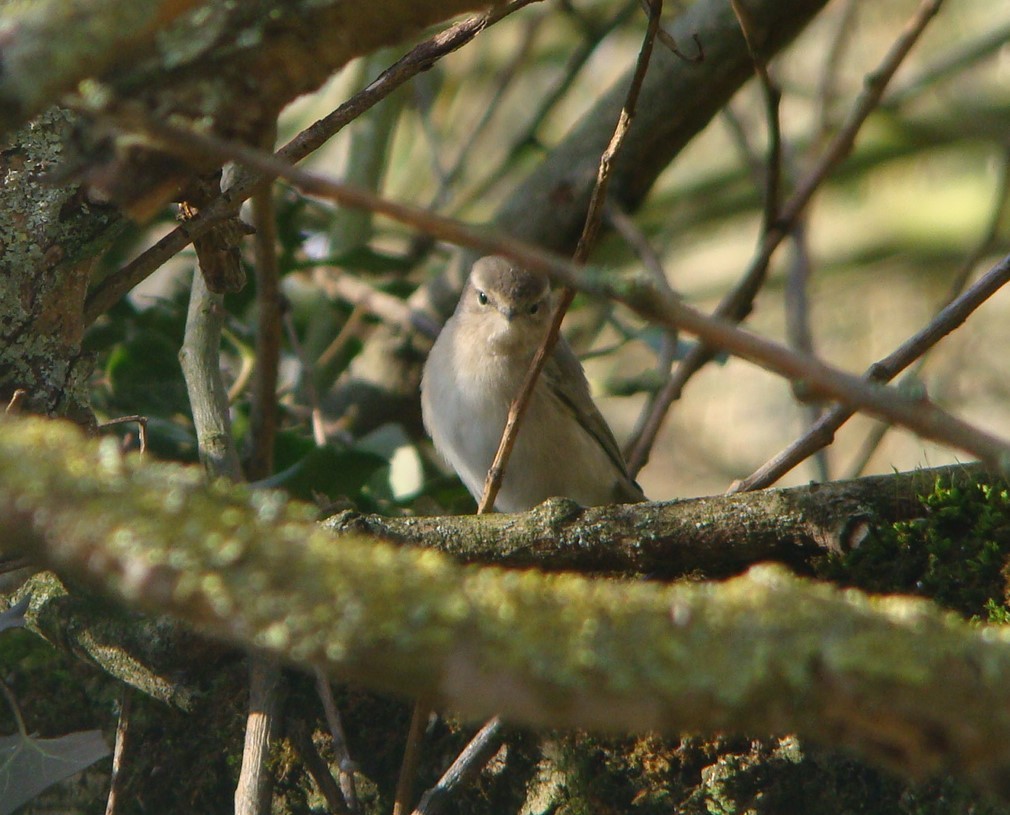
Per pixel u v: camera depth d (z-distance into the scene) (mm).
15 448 2799
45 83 2840
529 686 2555
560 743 5496
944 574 5125
